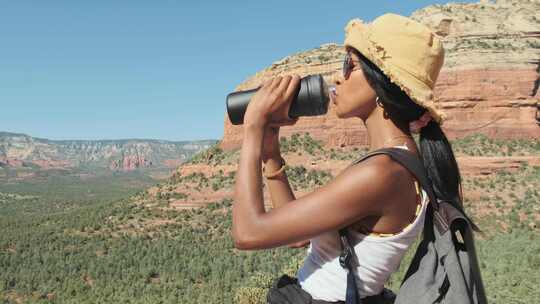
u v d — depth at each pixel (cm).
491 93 10006
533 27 10906
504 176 8788
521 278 4475
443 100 10156
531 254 5450
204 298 6650
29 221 14900
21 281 8875
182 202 11912
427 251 269
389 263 257
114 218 12169
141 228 11250
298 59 12812
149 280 8069
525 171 8831
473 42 10906
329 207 240
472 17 11656
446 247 260
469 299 249
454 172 283
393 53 262
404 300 262
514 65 10131
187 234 10350
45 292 8225
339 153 10850
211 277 7719
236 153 12725
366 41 266
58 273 8988
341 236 261
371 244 253
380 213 249
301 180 10400
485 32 11088
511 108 9912
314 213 240
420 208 258
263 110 273
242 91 301
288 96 275
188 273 7944
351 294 255
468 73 10131
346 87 279
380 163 249
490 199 8219
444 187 279
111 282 8162
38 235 12062
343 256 257
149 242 10312
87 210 14250
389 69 260
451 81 10181
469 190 8494
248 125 272
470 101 10038
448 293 254
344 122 10994
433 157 282
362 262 256
